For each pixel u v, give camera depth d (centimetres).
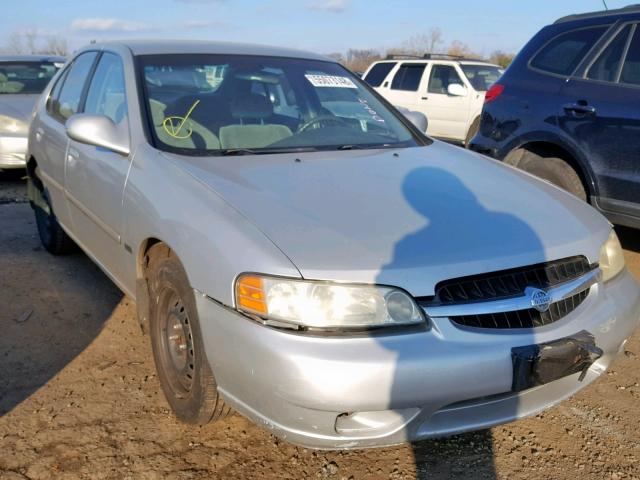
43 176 425
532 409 229
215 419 244
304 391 191
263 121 319
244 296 203
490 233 227
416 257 207
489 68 1127
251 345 199
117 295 391
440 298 205
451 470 243
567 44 474
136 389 287
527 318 215
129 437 253
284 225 215
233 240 212
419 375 194
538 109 473
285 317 197
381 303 198
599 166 434
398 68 1182
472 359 200
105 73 360
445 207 242
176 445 249
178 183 252
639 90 418
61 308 370
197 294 220
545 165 471
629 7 444
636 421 280
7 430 254
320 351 192
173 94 314
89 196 328
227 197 233
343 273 198
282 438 205
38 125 439
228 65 343
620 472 246
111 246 308
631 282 265
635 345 351
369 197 244
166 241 240
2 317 356
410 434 205
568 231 244
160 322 261
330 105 351
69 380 293
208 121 305
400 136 343
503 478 240
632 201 419
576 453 257
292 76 356
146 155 279
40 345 326
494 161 331
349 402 191
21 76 814
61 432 254
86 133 290
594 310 236
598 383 311
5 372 298
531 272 222
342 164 283
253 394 203
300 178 259
